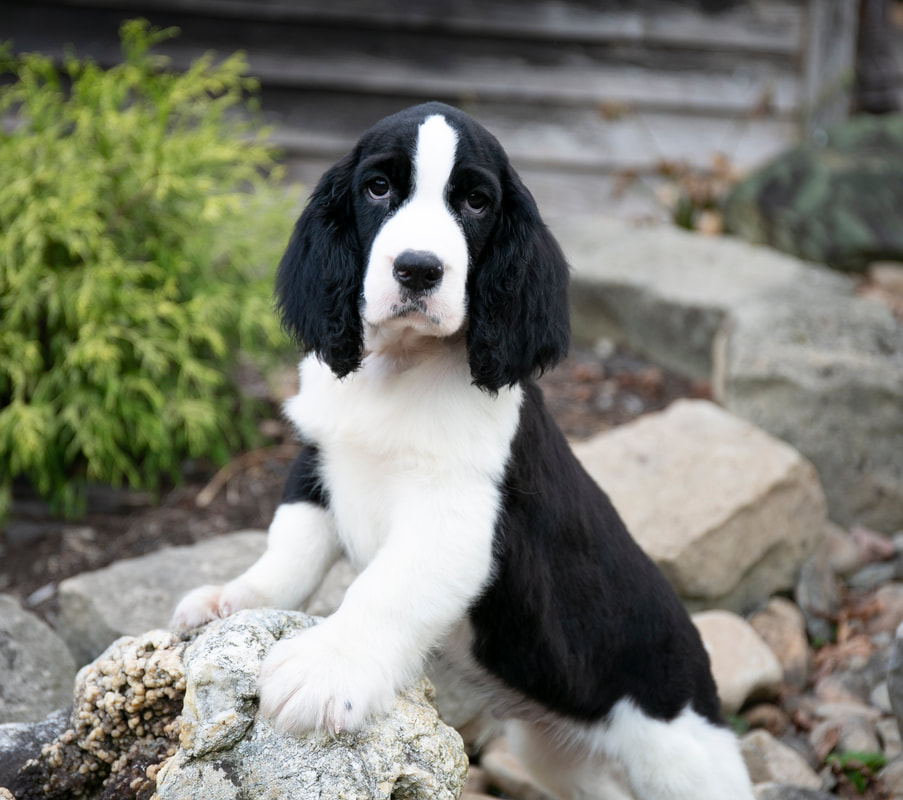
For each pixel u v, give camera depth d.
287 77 2.09
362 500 0.79
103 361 1.26
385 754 0.70
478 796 0.89
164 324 1.34
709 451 1.28
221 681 0.71
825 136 2.18
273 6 2.06
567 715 0.86
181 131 1.42
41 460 1.27
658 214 2.27
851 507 1.40
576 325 1.85
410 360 0.79
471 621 0.80
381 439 0.77
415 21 2.13
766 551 1.21
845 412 1.40
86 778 0.76
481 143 0.77
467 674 0.85
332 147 2.14
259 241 1.43
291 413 0.84
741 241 2.06
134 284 1.34
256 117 2.09
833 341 1.50
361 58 2.12
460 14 2.15
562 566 0.82
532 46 2.20
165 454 1.31
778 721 1.08
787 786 0.92
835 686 1.13
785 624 1.18
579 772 0.94
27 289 1.26
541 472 0.81
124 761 0.75
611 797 0.93
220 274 1.42
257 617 0.74
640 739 0.86
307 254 0.80
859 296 1.75
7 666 0.93
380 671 0.72
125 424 1.34
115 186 1.34
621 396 1.62
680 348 1.71
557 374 1.69
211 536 1.26
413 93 2.17
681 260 1.86
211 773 0.69
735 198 2.09
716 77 2.29
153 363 1.30
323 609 0.99
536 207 0.80
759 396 1.42
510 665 0.82
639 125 2.27
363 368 0.80
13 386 1.33
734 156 2.32
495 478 0.77
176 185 1.29
